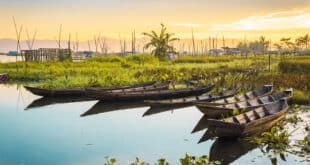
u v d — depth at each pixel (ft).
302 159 37.40
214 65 153.89
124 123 58.13
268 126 48.16
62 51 191.72
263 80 97.40
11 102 81.41
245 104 59.77
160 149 43.21
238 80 103.65
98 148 44.14
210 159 38.83
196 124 56.29
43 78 127.54
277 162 36.81
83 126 56.24
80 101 83.15
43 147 44.93
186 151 42.16
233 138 43.65
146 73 124.06
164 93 80.48
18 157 40.98
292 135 46.24
